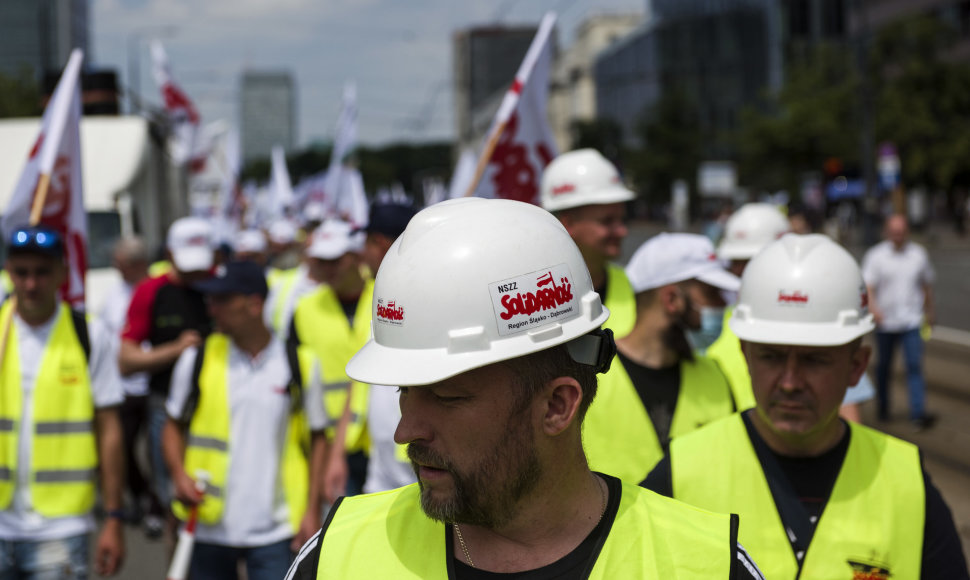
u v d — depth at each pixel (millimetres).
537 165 5547
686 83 69812
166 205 14000
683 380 3439
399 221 4684
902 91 37094
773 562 2490
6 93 31062
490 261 1551
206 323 5879
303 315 5457
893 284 8609
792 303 2502
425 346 1544
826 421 2484
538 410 1585
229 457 4148
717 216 25156
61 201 4867
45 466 3930
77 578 3949
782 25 62625
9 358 3957
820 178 39719
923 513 2457
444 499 1571
